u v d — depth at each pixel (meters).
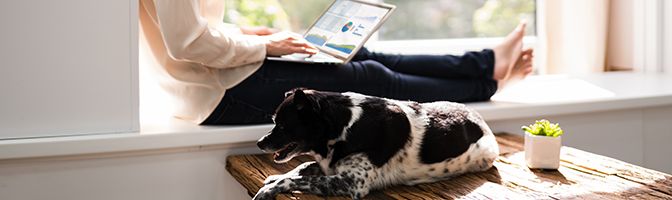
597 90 2.58
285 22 2.97
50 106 1.79
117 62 1.83
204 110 1.96
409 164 1.60
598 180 1.66
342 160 1.56
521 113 2.25
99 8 1.79
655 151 2.54
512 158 1.90
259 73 1.96
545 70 3.15
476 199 1.53
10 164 1.76
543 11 3.12
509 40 2.31
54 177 1.81
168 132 1.87
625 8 3.26
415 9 3.09
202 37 1.81
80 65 1.80
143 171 1.89
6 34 1.72
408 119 1.60
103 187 1.86
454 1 3.15
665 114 2.53
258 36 2.05
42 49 1.76
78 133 1.83
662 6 3.16
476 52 2.31
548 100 2.35
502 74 2.30
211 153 1.96
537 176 1.71
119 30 1.82
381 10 2.04
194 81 1.97
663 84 2.73
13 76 1.74
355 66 2.07
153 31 1.99
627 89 2.60
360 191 1.51
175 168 1.92
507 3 3.24
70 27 1.77
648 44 3.20
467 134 1.70
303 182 1.52
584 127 2.38
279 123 1.55
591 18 3.13
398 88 2.12
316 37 2.13
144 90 2.22
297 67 2.01
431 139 1.61
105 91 1.83
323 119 1.54
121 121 1.87
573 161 1.85
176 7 1.75
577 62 3.16
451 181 1.68
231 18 2.89
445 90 2.21
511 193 1.57
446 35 3.17
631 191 1.55
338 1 2.22
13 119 1.76
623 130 2.46
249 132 1.95
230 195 2.01
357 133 1.54
